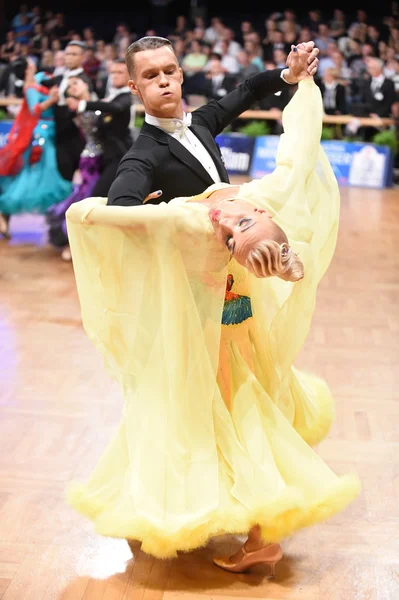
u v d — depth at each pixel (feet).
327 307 15.81
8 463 9.50
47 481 9.12
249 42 36.63
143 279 6.89
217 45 38.04
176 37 39.09
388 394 11.57
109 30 46.57
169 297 6.77
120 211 6.63
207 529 6.66
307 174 7.16
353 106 33.88
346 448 9.85
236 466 6.94
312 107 7.41
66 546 7.89
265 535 6.76
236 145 33.68
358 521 8.27
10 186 20.02
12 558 7.69
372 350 13.39
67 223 7.12
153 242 6.64
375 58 35.81
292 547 7.87
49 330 14.40
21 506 8.57
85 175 18.61
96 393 11.62
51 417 10.79
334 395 11.46
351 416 10.77
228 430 7.08
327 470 7.16
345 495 6.97
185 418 6.93
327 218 7.47
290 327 7.18
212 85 35.55
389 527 8.18
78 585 7.31
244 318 7.32
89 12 46.91
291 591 7.22
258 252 5.94
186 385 6.92
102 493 7.39
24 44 41.29
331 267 18.97
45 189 19.58
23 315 15.28
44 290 17.02
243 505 6.79
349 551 7.80
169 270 6.71
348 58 37.27
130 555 7.77
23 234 22.88
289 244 6.52
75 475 9.27
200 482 6.86
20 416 10.80
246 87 7.95
